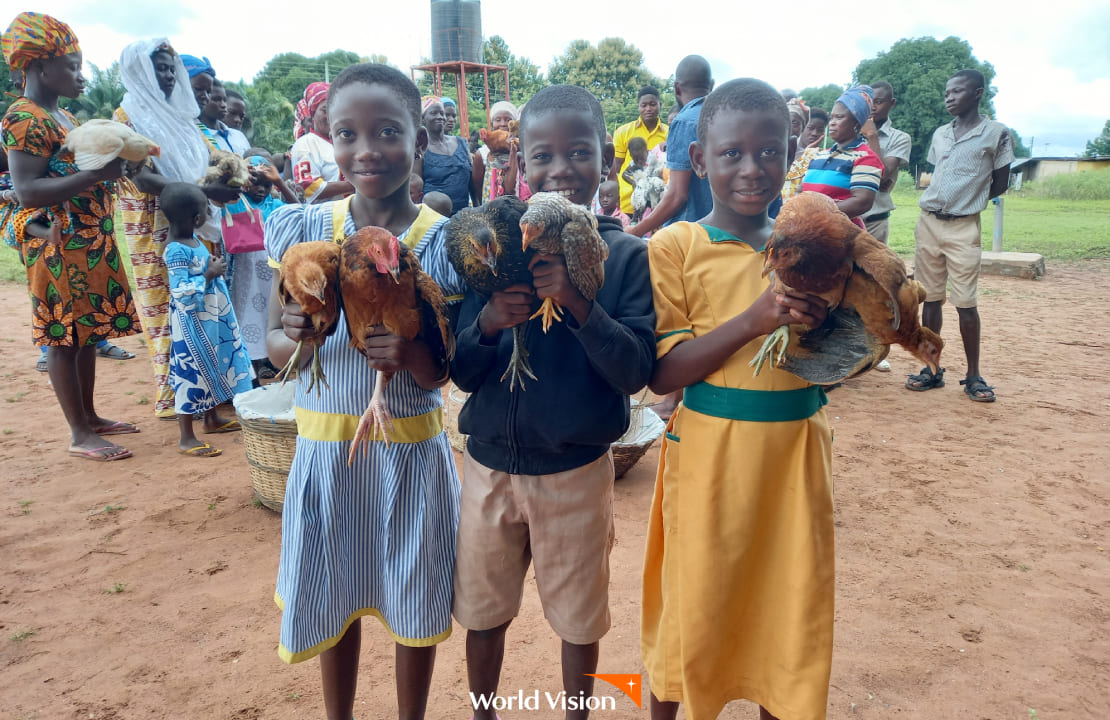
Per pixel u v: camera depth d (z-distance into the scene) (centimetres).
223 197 623
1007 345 938
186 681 316
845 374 209
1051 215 2900
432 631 254
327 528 243
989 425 644
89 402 600
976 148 675
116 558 417
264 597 380
